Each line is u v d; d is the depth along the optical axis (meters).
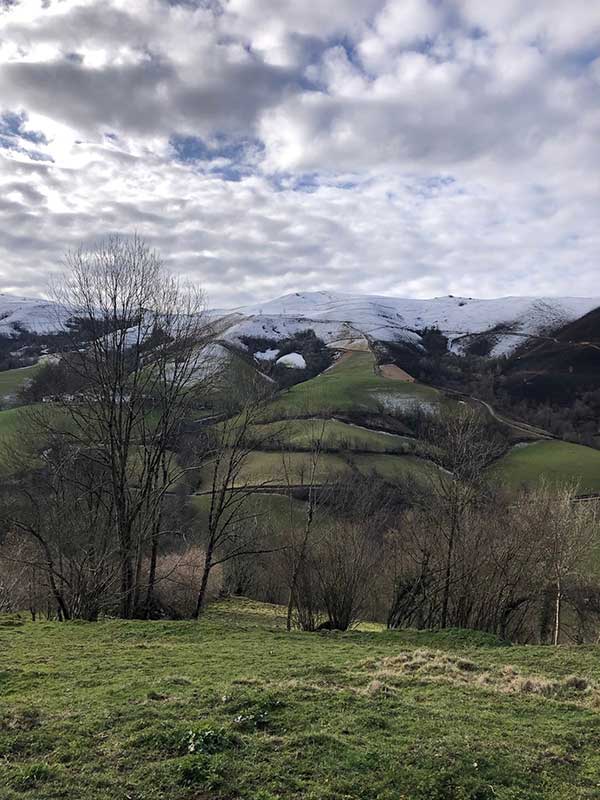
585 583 37.34
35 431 31.78
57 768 8.52
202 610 35.28
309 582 30.45
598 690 13.77
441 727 10.71
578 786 9.00
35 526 30.34
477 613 31.75
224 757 8.91
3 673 14.29
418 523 34.50
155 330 30.77
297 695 11.91
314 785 8.42
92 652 17.44
